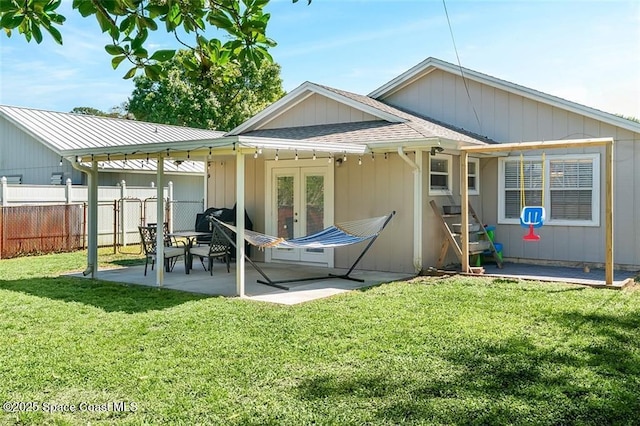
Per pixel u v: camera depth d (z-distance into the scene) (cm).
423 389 409
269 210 1201
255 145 757
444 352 498
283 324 608
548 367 456
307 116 1264
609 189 840
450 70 1269
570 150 1117
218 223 929
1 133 1825
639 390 405
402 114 1182
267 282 911
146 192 1697
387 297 763
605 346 516
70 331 584
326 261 1119
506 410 371
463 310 672
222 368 459
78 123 1828
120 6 248
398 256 1022
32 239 1385
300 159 1148
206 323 616
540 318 629
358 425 351
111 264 1197
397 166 1019
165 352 505
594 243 1095
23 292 827
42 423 358
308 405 383
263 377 438
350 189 1078
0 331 585
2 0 229
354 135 1041
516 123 1188
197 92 2875
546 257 1146
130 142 1791
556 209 1139
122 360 482
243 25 284
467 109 1262
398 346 518
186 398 396
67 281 939
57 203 1473
